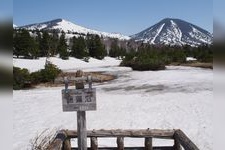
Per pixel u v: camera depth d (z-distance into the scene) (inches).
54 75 1099.9
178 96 642.2
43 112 544.7
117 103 596.4
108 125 429.1
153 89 778.2
